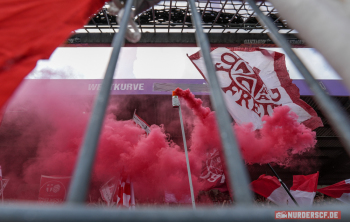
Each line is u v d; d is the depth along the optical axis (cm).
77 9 321
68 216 37
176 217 38
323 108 92
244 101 1084
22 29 298
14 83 281
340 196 1316
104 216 38
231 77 1096
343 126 81
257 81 1100
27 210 38
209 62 106
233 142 68
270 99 1090
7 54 286
